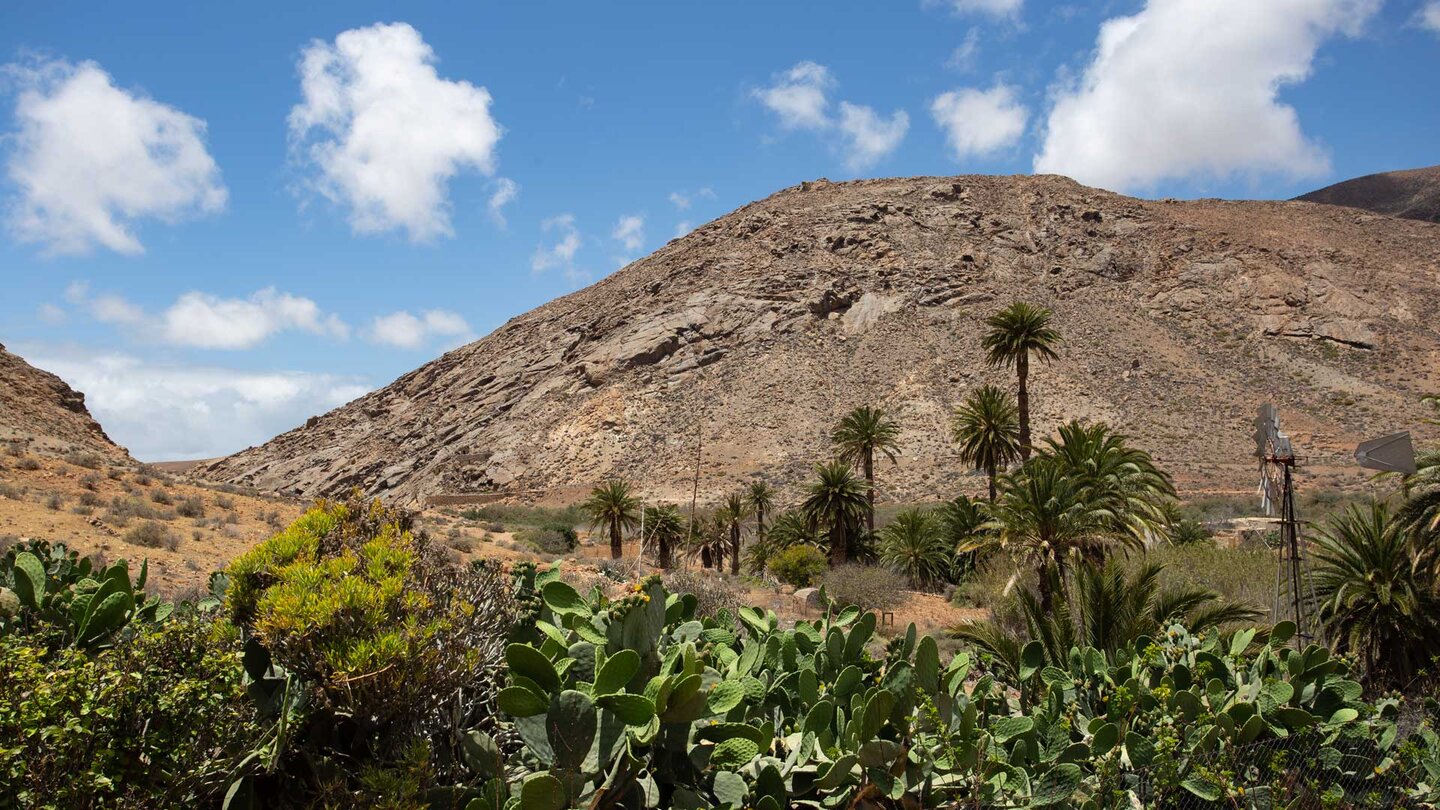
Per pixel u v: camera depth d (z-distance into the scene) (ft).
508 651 12.70
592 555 153.99
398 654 12.47
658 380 357.41
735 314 384.27
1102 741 17.99
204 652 13.00
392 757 12.88
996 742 17.39
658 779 13.29
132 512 72.95
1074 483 84.89
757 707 16.39
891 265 418.72
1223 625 45.80
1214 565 87.40
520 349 442.50
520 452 333.42
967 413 148.97
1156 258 437.17
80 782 10.97
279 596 12.99
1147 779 17.97
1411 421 296.71
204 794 12.34
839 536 147.84
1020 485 86.58
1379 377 339.98
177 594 50.90
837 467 147.23
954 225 461.78
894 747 15.05
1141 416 301.02
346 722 13.30
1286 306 389.39
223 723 12.48
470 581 15.81
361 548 15.15
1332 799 17.56
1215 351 363.56
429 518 141.18
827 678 18.11
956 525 138.82
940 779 16.06
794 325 376.07
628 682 13.83
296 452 456.04
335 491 382.63
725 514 154.81
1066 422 294.05
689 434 318.86
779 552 138.00
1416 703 26.17
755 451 302.25
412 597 13.64
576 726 12.29
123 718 11.79
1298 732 19.63
